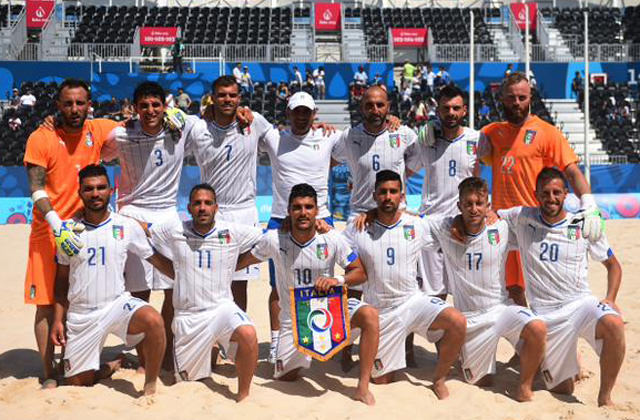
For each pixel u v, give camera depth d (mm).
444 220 5762
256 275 6469
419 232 5715
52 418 4801
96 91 26625
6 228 16031
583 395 5594
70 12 31406
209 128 6211
